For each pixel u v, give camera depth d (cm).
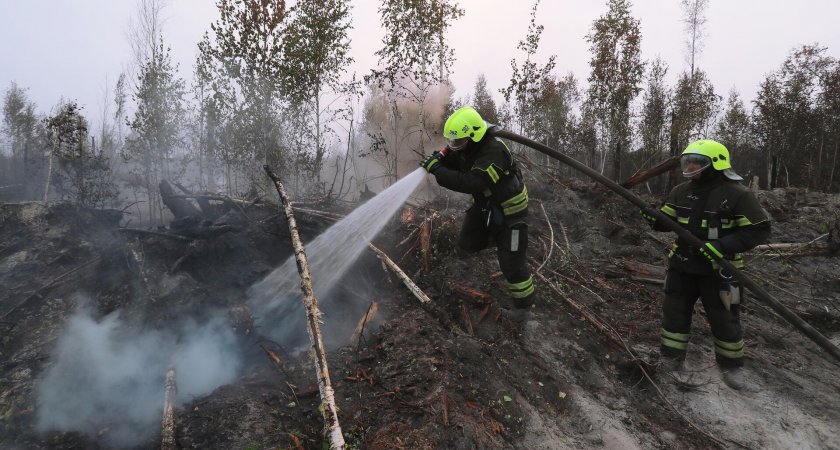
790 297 512
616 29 1616
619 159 1675
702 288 355
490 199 360
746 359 398
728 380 359
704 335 421
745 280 324
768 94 2175
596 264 532
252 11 1033
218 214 611
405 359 336
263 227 506
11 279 492
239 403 300
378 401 301
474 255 487
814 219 831
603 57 1638
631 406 333
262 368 352
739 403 343
